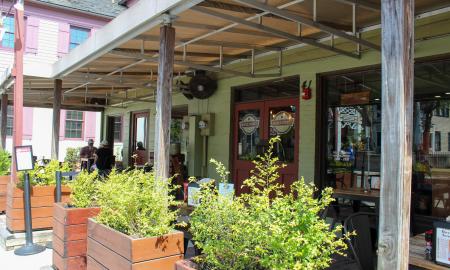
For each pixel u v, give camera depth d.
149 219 2.97
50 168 5.72
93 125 17.14
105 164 9.99
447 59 4.51
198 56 6.80
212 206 2.46
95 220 3.37
